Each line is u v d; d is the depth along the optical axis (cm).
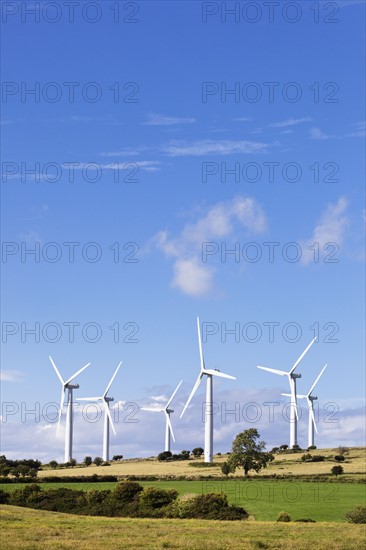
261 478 15825
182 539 6259
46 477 15188
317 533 6950
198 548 5816
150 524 7738
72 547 5712
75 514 9925
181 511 9450
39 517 8388
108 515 9788
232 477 15888
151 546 5853
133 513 9656
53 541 6038
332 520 9406
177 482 14762
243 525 7750
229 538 6400
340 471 16775
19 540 6078
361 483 14838
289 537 6619
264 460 16975
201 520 8556
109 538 6300
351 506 10894
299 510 10400
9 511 9112
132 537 6400
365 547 6031
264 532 6994
